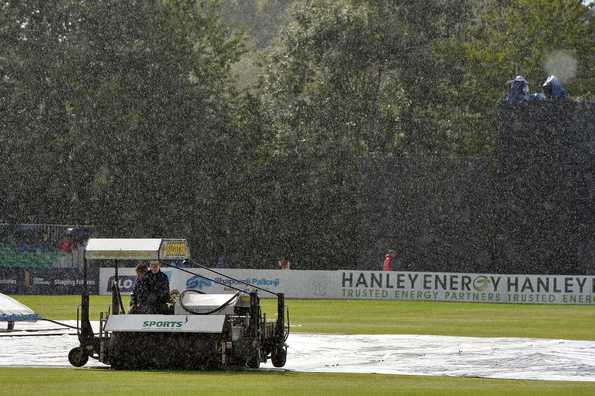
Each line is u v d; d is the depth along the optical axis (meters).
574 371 59.59
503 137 177.25
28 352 69.25
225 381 49.75
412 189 189.62
